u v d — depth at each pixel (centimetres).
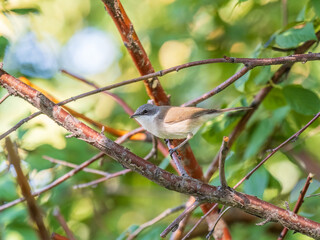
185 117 934
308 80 1352
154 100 946
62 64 1667
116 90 1605
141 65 856
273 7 1441
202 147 1337
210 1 1410
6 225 1004
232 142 1028
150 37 1551
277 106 1080
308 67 1373
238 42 1466
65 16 1681
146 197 1485
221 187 650
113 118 1550
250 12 1462
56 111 679
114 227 1400
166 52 1574
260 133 1089
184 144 924
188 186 651
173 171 1315
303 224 655
